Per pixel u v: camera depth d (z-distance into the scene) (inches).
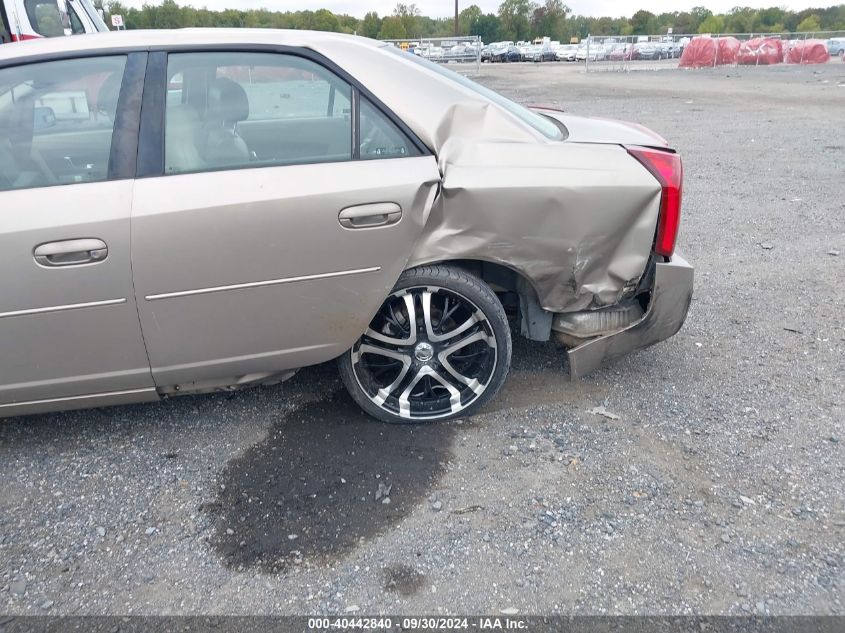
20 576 97.3
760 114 554.6
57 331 110.3
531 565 96.6
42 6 399.9
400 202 112.7
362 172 113.3
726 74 1057.5
